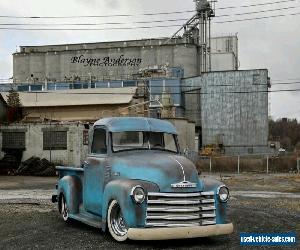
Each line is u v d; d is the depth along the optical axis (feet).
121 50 326.44
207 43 286.66
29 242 28.84
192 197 27.09
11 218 39.88
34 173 125.29
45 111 177.17
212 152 204.23
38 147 136.26
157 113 155.43
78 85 253.03
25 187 84.02
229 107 236.43
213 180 28.94
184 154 33.17
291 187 83.92
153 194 26.50
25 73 345.72
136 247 26.81
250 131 233.76
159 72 250.37
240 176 118.52
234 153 233.76
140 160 28.73
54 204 52.03
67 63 336.90
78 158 133.39
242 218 40.52
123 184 27.32
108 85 244.83
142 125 32.27
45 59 342.85
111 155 30.78
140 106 169.07
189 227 26.50
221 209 27.94
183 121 150.20
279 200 58.75
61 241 28.99
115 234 28.27
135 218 26.30
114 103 173.58
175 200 26.66
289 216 42.19
